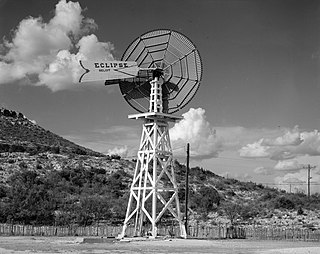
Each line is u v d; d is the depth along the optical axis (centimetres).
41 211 9512
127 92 6688
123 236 6644
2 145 14762
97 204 10038
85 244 5912
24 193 10069
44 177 11988
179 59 6538
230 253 5088
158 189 6519
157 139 6544
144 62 6662
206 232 8225
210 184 14362
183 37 6462
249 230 8438
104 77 6469
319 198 13638
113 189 11825
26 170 12256
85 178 12438
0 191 10362
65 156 14550
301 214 11481
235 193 13862
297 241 7456
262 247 5953
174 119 6638
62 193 10975
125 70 6519
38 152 14650
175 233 7762
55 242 6259
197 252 5116
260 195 13900
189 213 10806
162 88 6656
